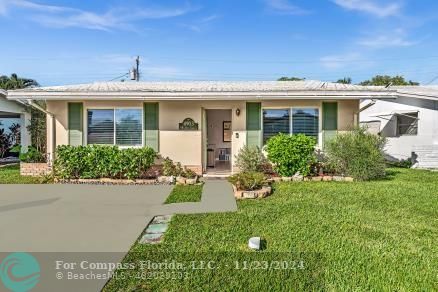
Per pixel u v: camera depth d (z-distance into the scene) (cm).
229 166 1434
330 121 1177
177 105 1200
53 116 1189
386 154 1762
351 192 862
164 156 1201
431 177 1159
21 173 1217
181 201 788
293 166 1087
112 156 1077
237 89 1135
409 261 432
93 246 485
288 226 572
